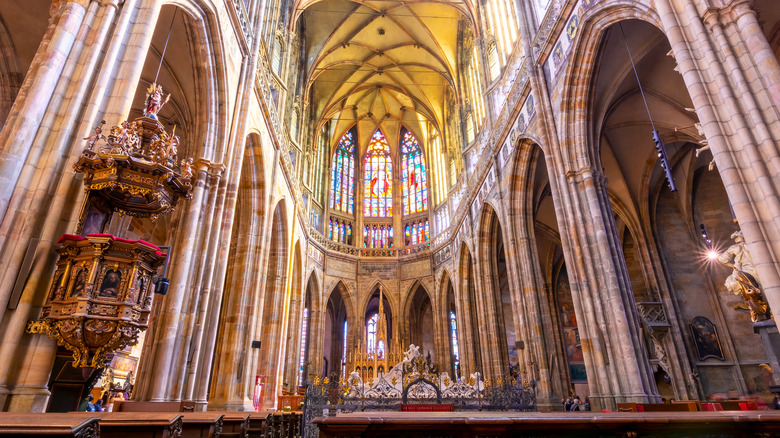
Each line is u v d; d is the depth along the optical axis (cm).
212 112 1416
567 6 1555
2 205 629
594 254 1399
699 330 2023
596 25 1398
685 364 1950
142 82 1639
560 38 1636
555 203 1546
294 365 3138
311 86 4006
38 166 677
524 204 2144
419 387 1634
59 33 741
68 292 644
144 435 467
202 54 1366
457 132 3641
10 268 618
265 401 2364
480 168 2786
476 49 3111
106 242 668
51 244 659
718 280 2084
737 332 1991
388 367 3566
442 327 3662
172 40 1404
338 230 4259
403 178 4562
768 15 1297
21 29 1499
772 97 764
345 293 3981
